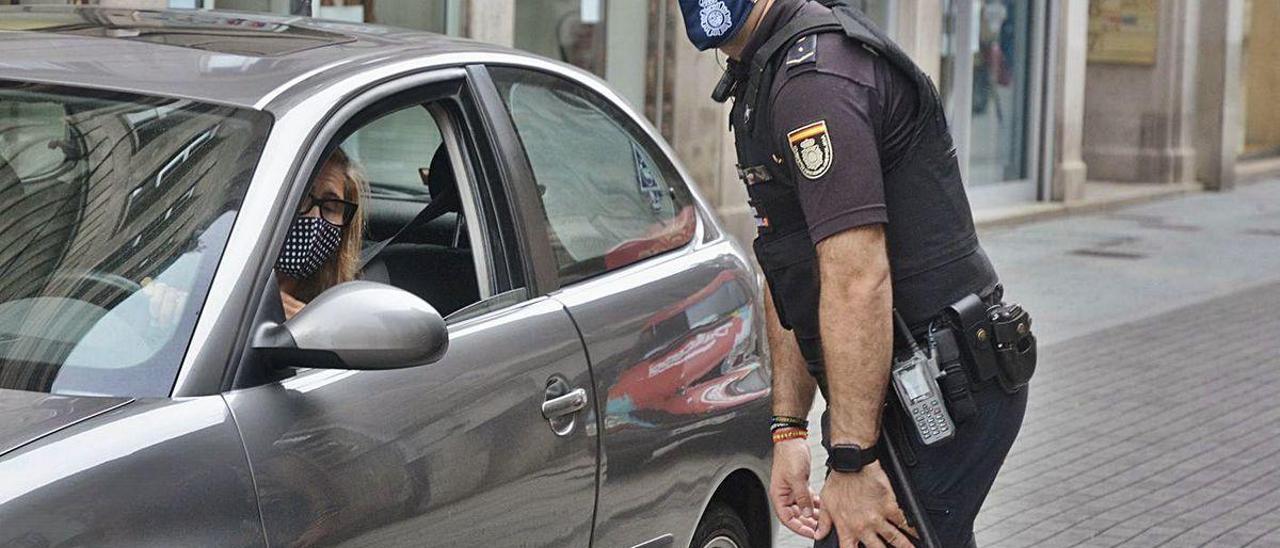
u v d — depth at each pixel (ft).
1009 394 11.11
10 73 11.02
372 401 10.25
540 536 11.67
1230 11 68.33
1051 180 60.18
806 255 10.85
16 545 8.14
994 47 57.62
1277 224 59.11
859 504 10.73
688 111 42.52
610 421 12.42
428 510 10.54
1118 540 21.12
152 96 10.77
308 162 10.48
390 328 9.63
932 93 10.72
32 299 9.95
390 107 11.45
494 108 12.57
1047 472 24.38
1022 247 50.80
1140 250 51.01
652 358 13.08
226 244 9.90
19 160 10.73
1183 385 30.99
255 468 9.31
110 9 13.12
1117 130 67.92
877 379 10.44
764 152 10.73
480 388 11.16
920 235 10.77
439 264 12.30
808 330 11.14
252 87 10.86
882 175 10.48
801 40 10.44
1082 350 34.35
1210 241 53.78
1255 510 22.74
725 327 14.26
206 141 10.41
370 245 12.56
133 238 10.11
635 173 14.28
